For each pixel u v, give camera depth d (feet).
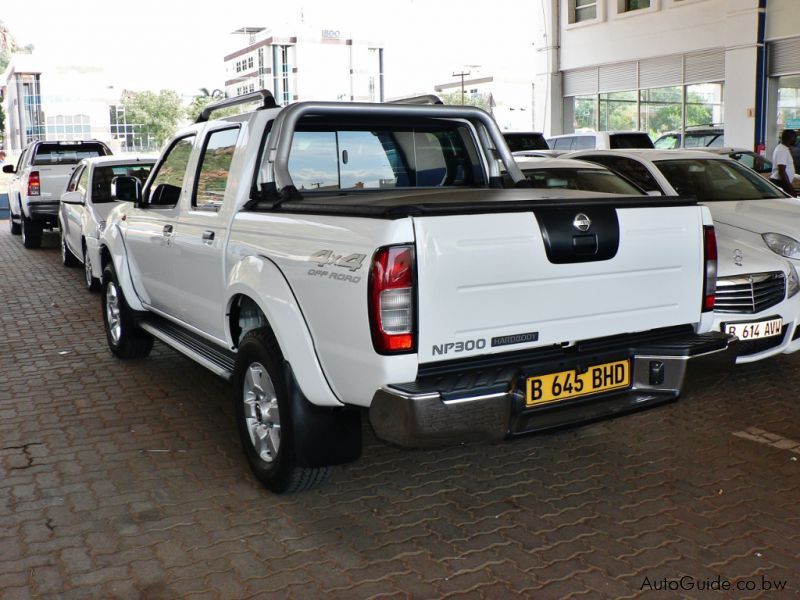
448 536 11.86
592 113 83.76
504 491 13.48
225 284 14.11
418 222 10.07
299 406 12.17
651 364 11.82
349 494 13.41
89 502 13.05
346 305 10.59
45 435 16.22
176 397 18.75
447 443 10.29
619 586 10.44
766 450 15.11
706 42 70.33
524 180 16.43
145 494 13.35
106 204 31.24
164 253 17.20
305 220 11.77
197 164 16.08
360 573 10.80
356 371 10.64
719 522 12.23
